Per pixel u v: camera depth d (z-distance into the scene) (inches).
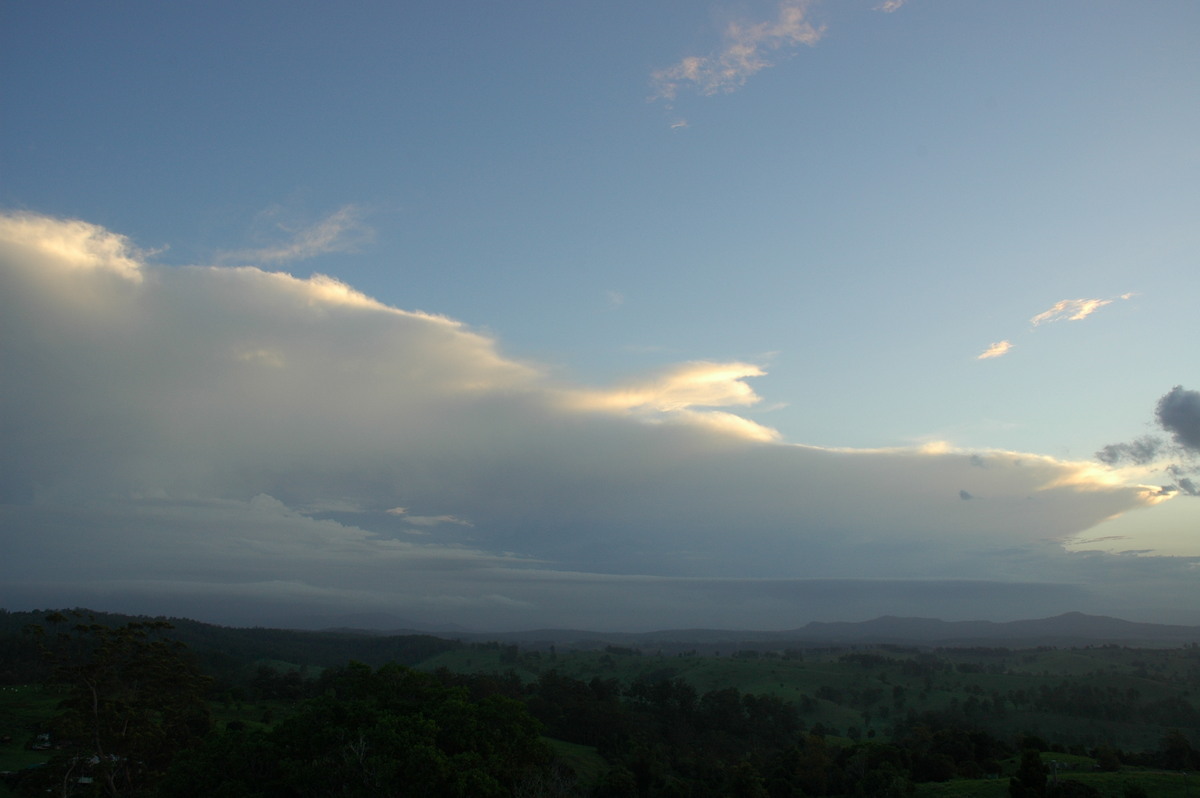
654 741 5113.2
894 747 3644.2
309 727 2265.0
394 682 2517.2
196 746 2652.6
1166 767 3346.5
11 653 5196.9
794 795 3548.2
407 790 1977.1
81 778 2792.8
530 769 2320.4
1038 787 2509.8
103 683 2876.5
